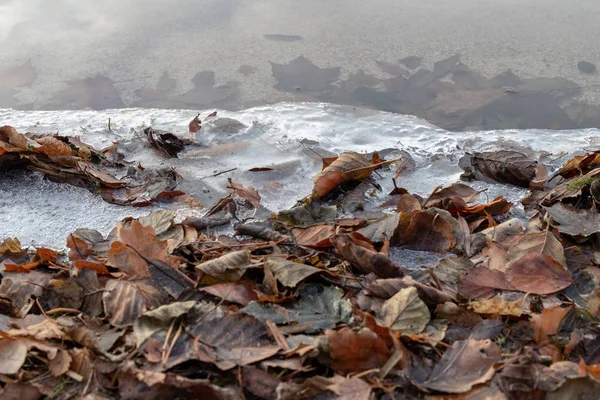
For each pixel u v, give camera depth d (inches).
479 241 48.7
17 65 76.9
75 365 39.9
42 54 79.5
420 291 43.3
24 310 43.1
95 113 66.7
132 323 41.8
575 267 46.7
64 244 50.5
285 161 59.5
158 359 39.5
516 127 65.1
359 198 53.7
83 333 40.4
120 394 38.7
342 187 54.8
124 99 69.8
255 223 50.3
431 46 78.9
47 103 69.4
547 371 39.2
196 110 67.2
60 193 55.3
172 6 94.1
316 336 40.9
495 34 81.8
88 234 49.6
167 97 69.9
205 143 62.1
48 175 56.5
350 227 49.7
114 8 93.7
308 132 63.2
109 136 63.1
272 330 40.5
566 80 71.1
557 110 66.8
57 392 39.4
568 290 45.4
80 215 53.3
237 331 40.8
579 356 40.4
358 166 54.2
